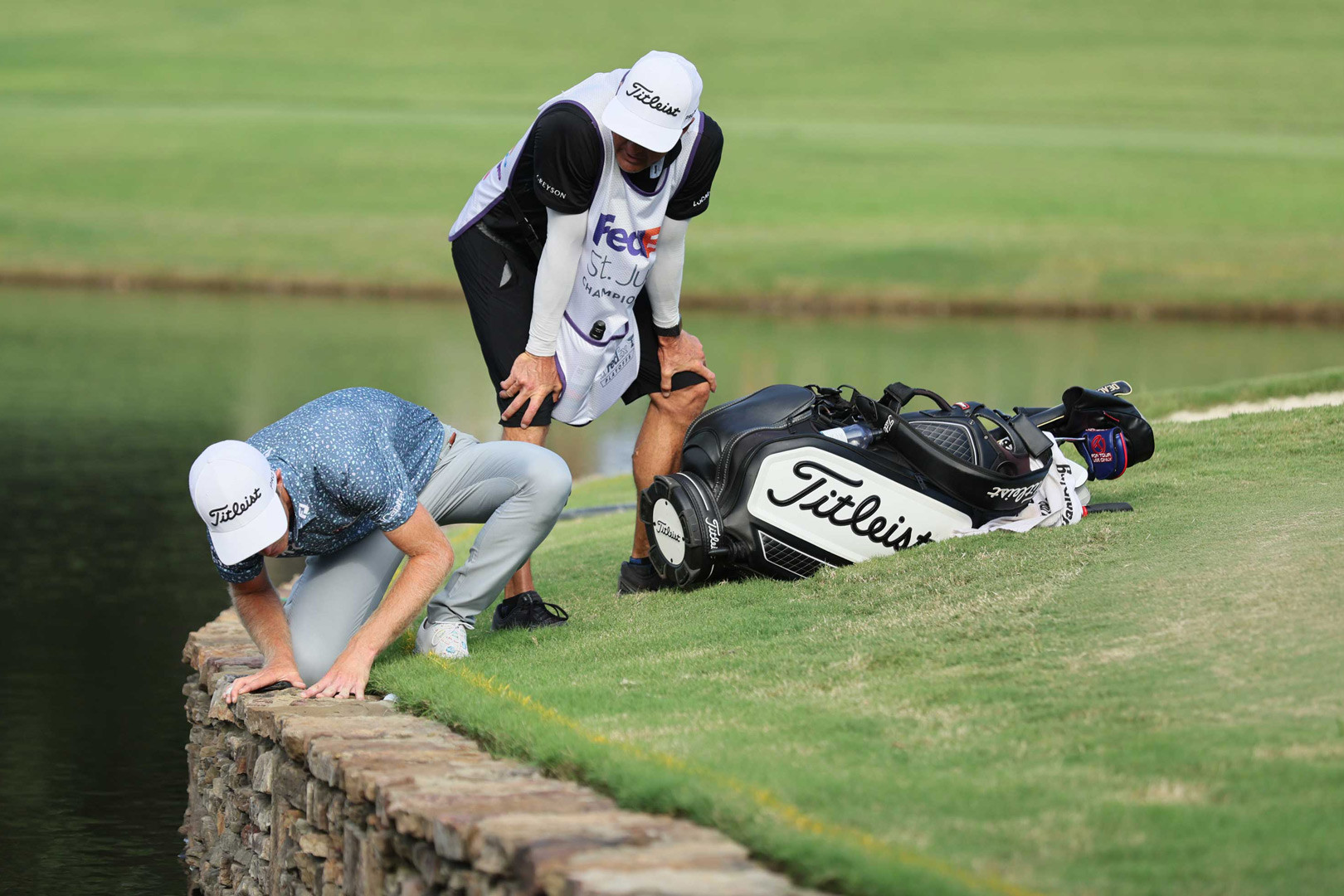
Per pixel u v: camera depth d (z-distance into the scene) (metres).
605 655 17.27
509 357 20.20
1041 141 174.38
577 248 19.05
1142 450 21.06
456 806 12.03
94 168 148.50
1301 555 16.61
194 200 138.38
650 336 21.03
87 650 29.08
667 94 17.84
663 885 10.16
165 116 176.88
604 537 27.69
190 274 115.81
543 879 10.48
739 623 17.88
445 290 113.12
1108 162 160.38
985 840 10.70
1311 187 148.12
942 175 153.62
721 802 11.41
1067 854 10.39
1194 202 141.50
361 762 13.50
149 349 81.62
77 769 22.45
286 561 37.84
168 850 19.70
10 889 18.27
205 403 64.62
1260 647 14.20
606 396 20.17
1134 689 13.72
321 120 175.75
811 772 12.27
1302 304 106.44
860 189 146.88
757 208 138.38
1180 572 16.91
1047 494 19.98
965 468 19.33
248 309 102.31
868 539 19.64
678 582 20.08
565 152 18.31
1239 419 27.44
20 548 38.62
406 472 17.23
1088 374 72.06
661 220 19.23
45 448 53.97
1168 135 182.75
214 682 18.39
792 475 19.44
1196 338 91.56
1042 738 12.82
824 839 10.59
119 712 25.20
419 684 16.00
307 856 14.57
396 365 76.56
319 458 16.00
